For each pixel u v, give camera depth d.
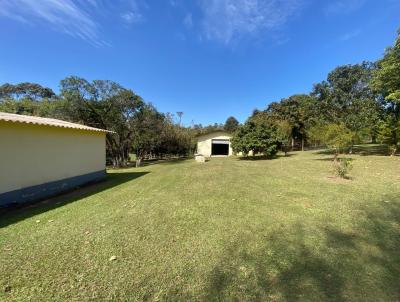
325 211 4.90
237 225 4.25
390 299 2.29
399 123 15.27
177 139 27.66
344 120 18.12
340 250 3.28
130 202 6.14
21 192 6.75
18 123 6.50
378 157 15.60
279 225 4.21
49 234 4.11
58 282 2.69
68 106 18.12
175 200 6.12
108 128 20.58
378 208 5.00
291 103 33.91
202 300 2.36
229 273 2.80
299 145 32.97
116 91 19.86
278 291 2.46
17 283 2.68
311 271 2.79
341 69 19.11
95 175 10.91
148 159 29.86
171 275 2.78
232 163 16.38
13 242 3.81
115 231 4.12
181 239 3.73
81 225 4.50
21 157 6.79
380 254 3.15
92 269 2.94
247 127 21.38
